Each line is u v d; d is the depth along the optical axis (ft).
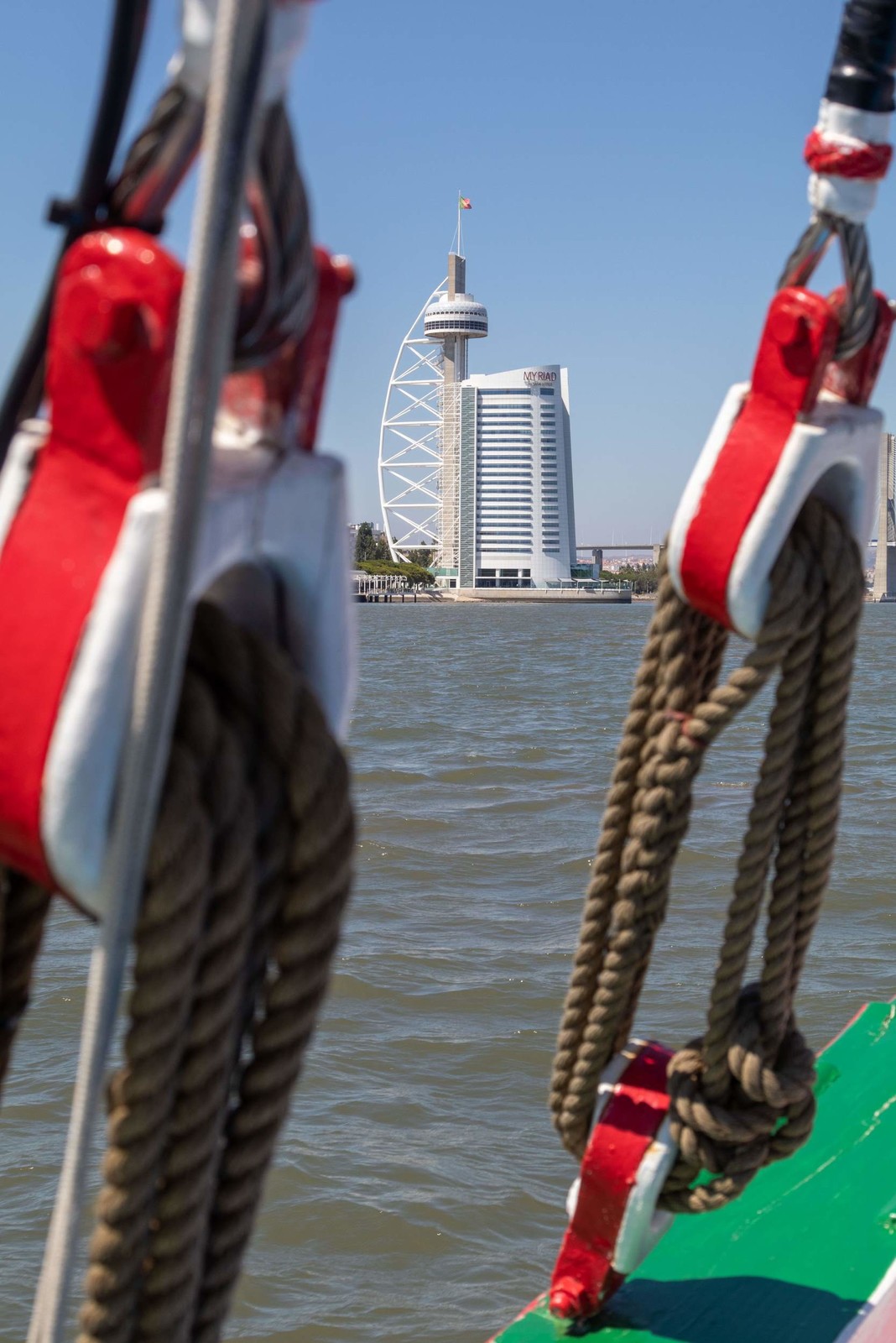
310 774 3.67
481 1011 31.96
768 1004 6.30
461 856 48.29
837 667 5.94
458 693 117.19
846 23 4.99
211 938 3.52
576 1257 6.53
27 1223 22.06
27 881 3.76
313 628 3.92
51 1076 27.61
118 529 3.17
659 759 6.02
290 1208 23.02
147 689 2.96
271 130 3.16
